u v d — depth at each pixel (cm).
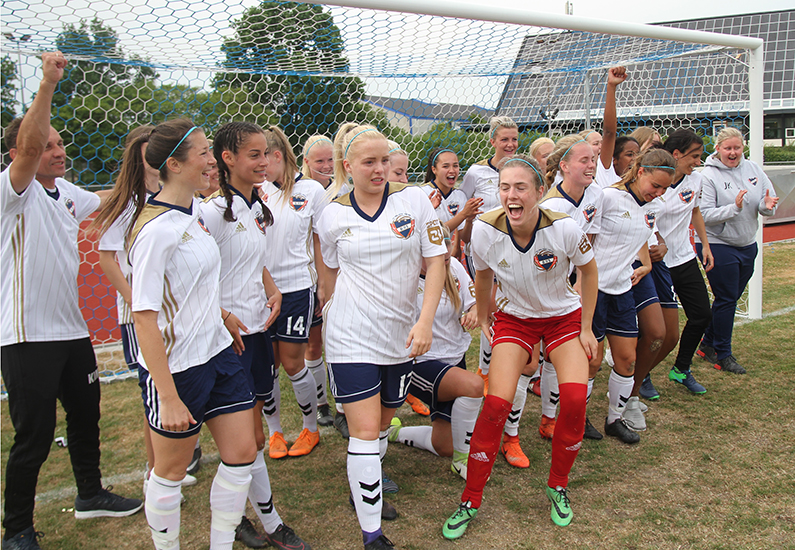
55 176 245
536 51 525
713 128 734
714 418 352
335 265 255
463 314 300
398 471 301
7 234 228
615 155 416
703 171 454
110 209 229
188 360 195
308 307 323
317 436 333
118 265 259
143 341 179
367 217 231
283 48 418
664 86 791
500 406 236
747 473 283
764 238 1080
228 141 240
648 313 336
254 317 258
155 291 181
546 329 258
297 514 262
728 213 422
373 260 228
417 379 288
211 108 604
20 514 232
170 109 589
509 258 245
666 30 473
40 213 234
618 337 320
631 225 318
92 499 264
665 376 431
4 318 229
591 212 313
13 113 429
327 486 287
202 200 255
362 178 227
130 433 360
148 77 559
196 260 196
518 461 301
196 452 307
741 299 664
